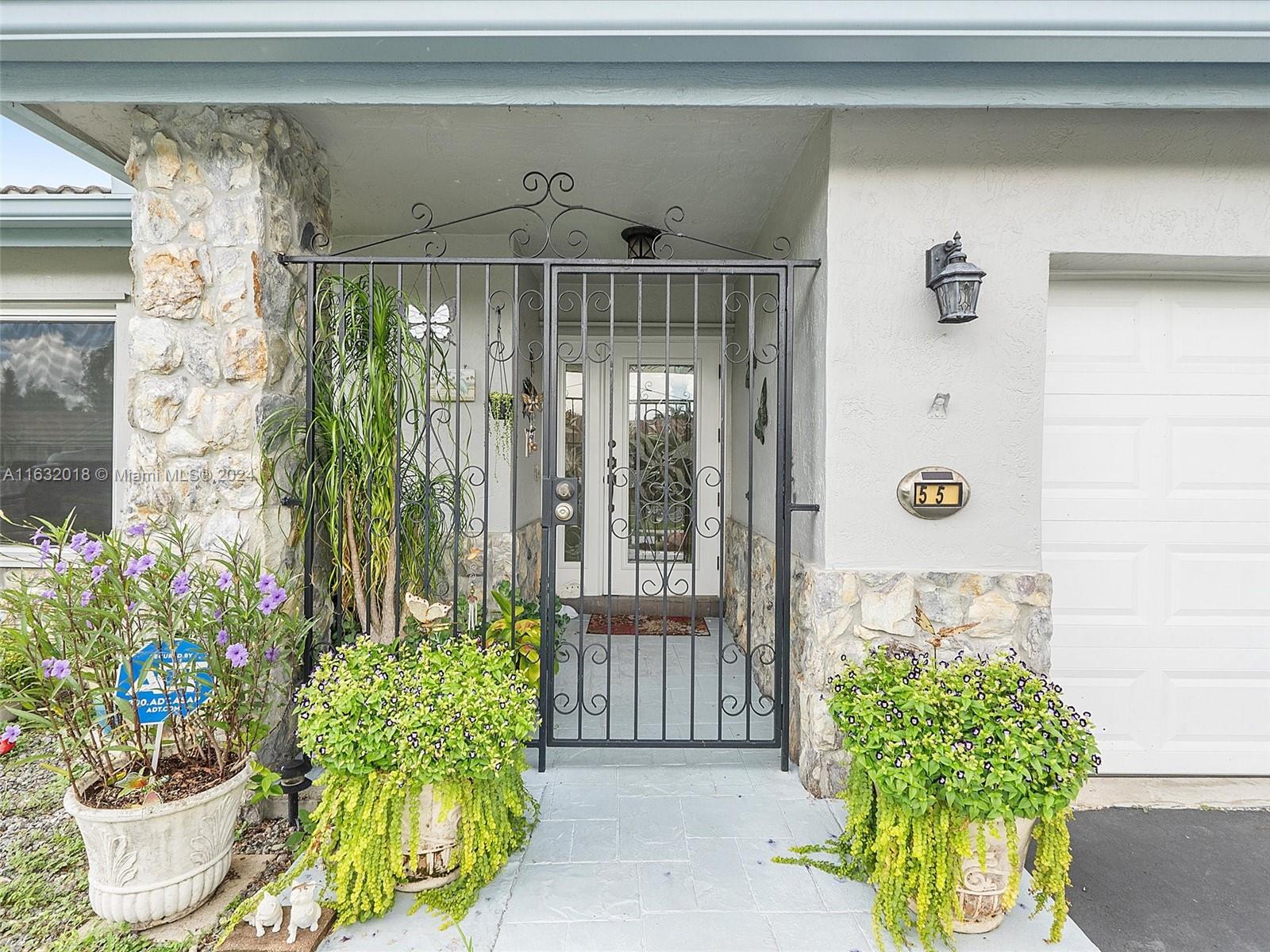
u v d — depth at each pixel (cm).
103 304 330
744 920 151
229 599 178
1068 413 232
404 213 309
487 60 184
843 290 207
